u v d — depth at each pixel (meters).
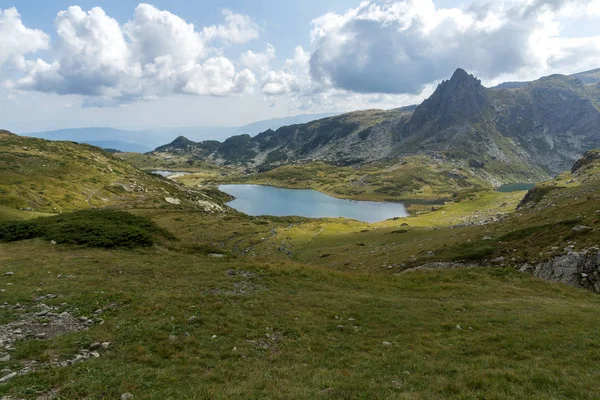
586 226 39.00
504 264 39.91
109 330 17.30
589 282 32.34
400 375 14.17
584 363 15.15
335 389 12.53
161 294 23.38
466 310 24.34
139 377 12.64
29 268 29.05
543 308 24.59
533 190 116.62
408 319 22.12
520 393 11.92
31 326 17.56
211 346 16.39
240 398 11.48
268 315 21.42
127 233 41.16
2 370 12.52
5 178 142.62
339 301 25.22
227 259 38.41
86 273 28.58
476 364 15.16
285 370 14.31
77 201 147.25
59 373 12.54
